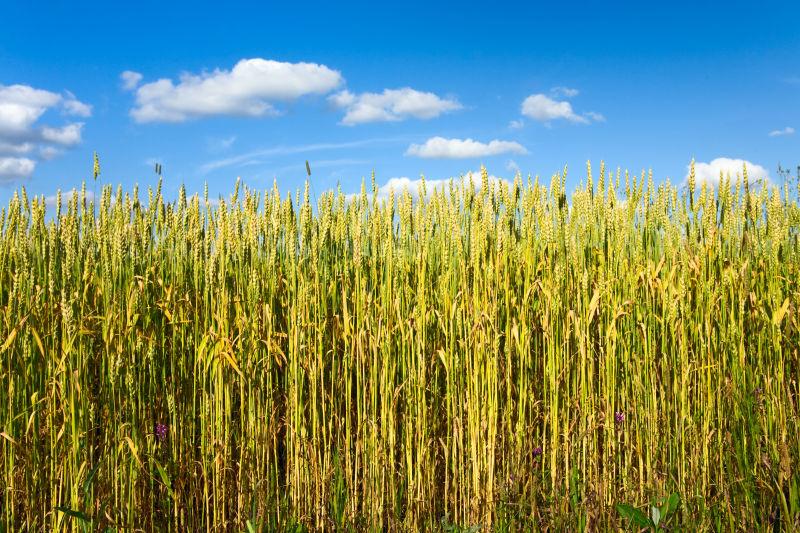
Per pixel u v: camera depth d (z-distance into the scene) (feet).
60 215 7.50
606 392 7.34
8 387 6.26
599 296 7.47
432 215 8.01
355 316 7.50
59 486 6.25
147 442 6.67
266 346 7.11
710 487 7.24
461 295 7.36
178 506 6.77
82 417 6.25
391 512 6.88
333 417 7.31
